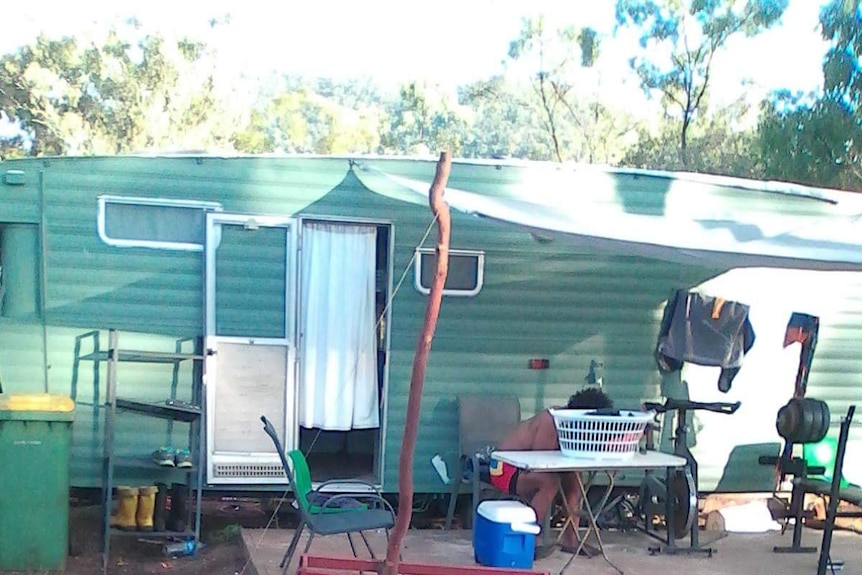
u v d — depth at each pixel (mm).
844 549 6023
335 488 6090
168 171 5863
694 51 20969
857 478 6762
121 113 20953
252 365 5930
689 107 21266
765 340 6668
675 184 6445
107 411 5434
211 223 5898
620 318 6512
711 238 4828
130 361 5832
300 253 6012
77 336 5797
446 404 6270
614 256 6473
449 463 6262
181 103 21875
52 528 4941
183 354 5836
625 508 6414
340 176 6055
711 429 6602
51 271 5766
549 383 6418
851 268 4703
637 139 22453
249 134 24078
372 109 28594
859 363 6805
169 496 5938
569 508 5496
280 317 6004
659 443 6523
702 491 6594
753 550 5934
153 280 5871
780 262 4770
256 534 5742
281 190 5992
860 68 14062
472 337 6301
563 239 5453
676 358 6441
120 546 5551
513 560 4910
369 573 4184
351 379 6066
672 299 6535
